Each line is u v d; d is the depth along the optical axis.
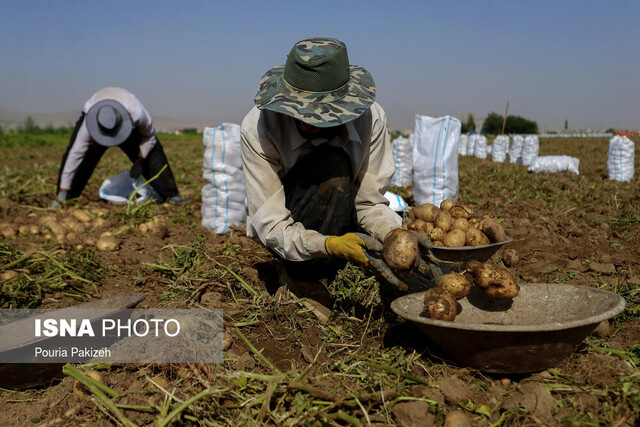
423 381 2.40
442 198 5.73
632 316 3.13
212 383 2.50
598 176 10.27
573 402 2.22
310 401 2.32
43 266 4.30
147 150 6.71
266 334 3.01
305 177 2.99
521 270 4.14
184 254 4.40
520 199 7.30
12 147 27.08
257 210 2.96
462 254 3.58
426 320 2.28
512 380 2.50
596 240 4.86
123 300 3.03
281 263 3.42
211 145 5.46
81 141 6.48
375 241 2.59
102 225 5.88
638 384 2.34
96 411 2.39
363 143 3.01
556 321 2.67
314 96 2.55
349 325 3.07
